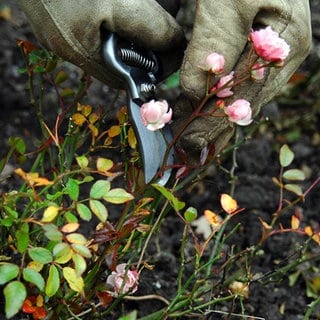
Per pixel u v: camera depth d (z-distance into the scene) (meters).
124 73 0.95
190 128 0.98
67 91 1.12
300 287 1.23
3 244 1.04
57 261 0.92
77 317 0.98
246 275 1.06
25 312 1.02
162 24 0.98
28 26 1.73
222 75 0.96
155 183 0.95
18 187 1.32
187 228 0.99
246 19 0.96
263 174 1.44
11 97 1.52
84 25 0.94
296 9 0.98
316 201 1.39
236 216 1.33
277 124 1.54
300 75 1.58
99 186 0.93
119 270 0.99
